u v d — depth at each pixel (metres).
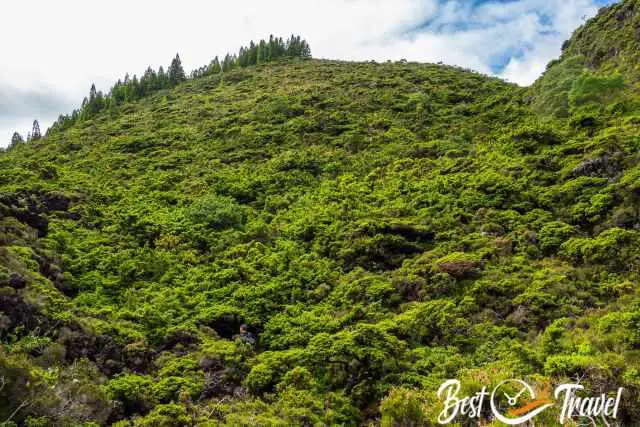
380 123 41.69
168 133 44.19
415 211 26.05
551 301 16.89
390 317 18.17
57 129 66.50
